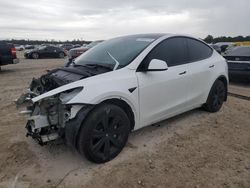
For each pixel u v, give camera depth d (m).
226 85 5.80
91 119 3.34
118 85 3.60
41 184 3.18
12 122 5.14
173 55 4.53
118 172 3.40
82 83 3.41
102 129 3.50
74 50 16.61
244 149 4.02
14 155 3.83
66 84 3.41
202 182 3.20
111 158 3.65
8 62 13.70
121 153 3.85
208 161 3.67
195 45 5.08
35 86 4.23
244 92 7.99
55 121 3.39
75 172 3.41
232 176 3.32
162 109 4.32
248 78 8.95
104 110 3.44
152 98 4.08
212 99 5.46
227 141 4.29
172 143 4.20
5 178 3.30
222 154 3.86
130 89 3.72
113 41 4.84
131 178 3.28
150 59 4.09
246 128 4.84
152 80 4.03
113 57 4.17
